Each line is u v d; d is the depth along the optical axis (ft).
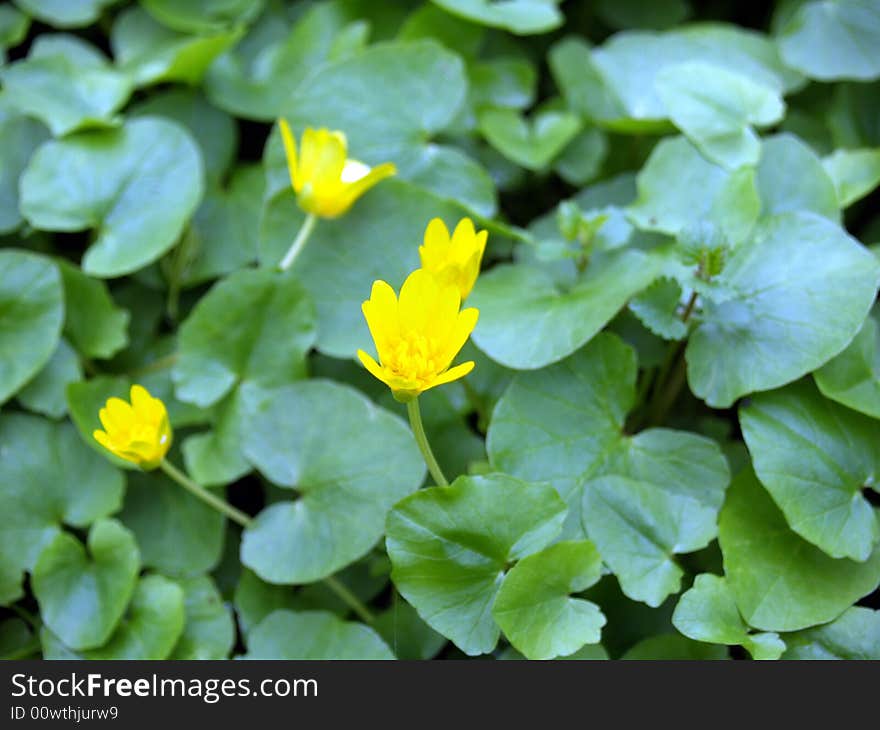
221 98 2.38
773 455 2.11
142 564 2.20
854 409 2.13
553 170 2.42
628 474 2.13
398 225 2.25
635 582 2.07
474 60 2.43
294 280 2.22
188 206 2.28
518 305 2.19
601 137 2.41
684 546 2.08
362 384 2.27
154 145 2.30
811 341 2.11
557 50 2.44
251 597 2.19
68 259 2.38
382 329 2.00
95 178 2.29
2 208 2.32
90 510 2.20
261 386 2.22
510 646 2.13
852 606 2.10
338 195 2.20
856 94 2.38
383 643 2.13
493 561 2.07
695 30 2.41
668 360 2.20
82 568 2.16
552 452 2.14
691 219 2.22
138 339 2.33
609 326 2.24
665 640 2.11
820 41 2.37
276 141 2.30
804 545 2.11
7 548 2.18
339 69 2.30
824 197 2.23
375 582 2.21
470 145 2.40
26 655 2.19
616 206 2.33
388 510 2.09
